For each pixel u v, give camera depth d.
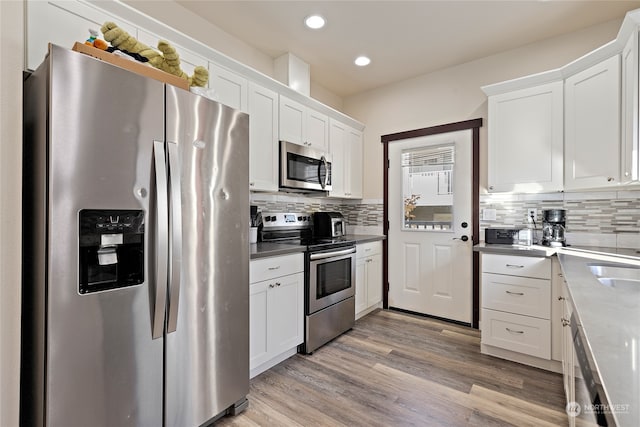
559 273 2.10
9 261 1.00
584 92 2.17
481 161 3.00
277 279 2.17
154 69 1.41
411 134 3.43
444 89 3.22
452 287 3.16
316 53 2.91
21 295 1.11
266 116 2.49
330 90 3.79
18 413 1.02
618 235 2.34
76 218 1.08
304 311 2.42
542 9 2.26
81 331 1.09
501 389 1.93
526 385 1.98
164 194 1.28
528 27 2.49
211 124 1.53
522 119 2.52
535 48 2.72
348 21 2.42
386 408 1.75
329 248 2.60
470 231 3.06
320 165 2.95
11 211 1.01
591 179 2.12
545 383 2.00
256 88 2.40
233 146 1.65
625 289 1.14
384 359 2.33
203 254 1.49
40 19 1.37
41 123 1.07
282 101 2.65
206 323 1.51
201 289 1.48
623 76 1.91
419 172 3.40
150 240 1.27
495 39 2.67
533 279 2.20
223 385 1.60
